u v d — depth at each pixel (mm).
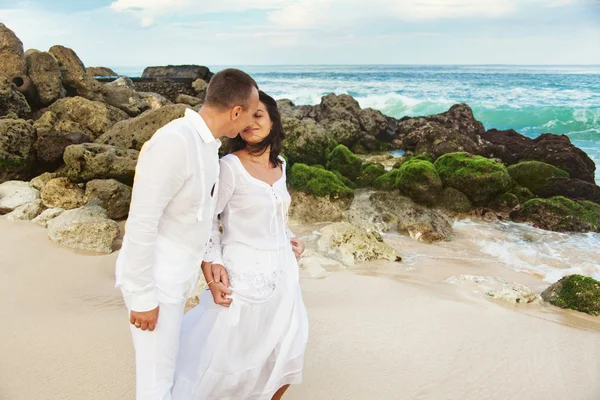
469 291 5215
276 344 2639
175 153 2195
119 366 3418
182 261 2359
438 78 50125
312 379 3391
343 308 4547
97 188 7125
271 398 2828
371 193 8859
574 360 3812
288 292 2686
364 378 3432
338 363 3604
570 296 4992
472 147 12648
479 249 6965
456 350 3865
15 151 8055
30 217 6848
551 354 3885
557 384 3482
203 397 2502
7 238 5977
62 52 12281
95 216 6195
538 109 23031
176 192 2266
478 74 55531
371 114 15258
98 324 4012
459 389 3367
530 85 37125
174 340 2361
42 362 3436
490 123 22734
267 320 2627
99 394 3109
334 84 43406
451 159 9266
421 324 4270
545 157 10953
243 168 2627
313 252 6172
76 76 12164
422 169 8648
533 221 8141
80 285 4824
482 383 3449
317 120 15992
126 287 2225
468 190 8750
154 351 2309
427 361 3688
